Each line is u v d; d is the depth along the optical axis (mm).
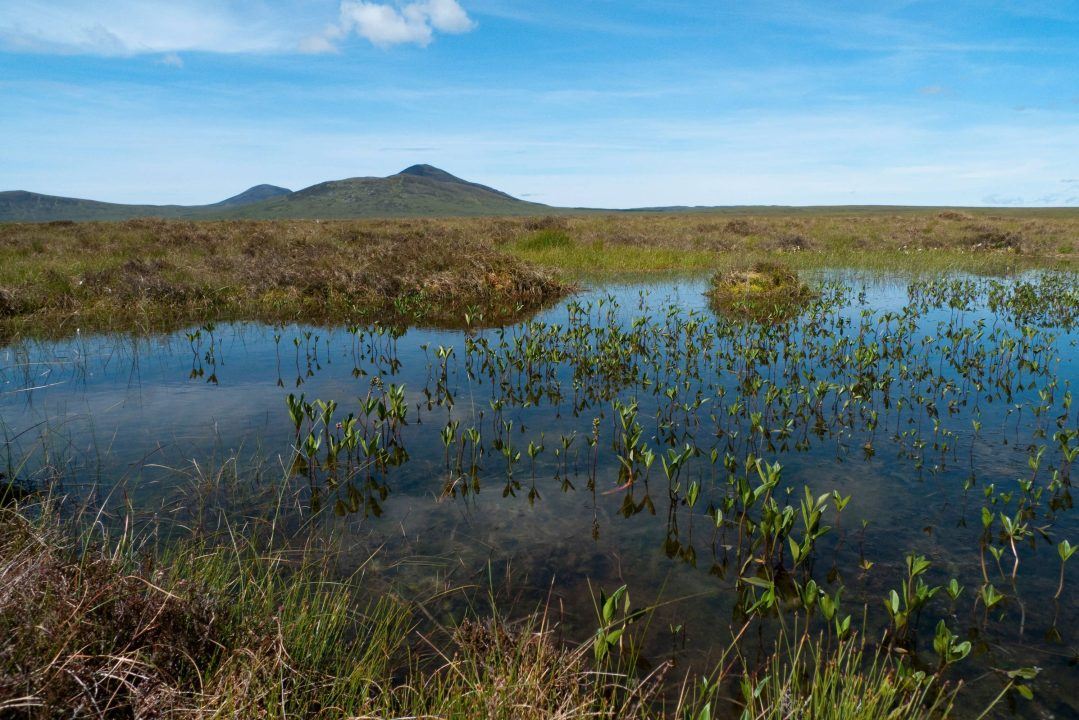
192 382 6836
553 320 10977
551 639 2818
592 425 5660
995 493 4160
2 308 10117
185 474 4414
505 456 4949
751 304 11977
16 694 1821
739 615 3021
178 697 2100
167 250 19422
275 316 11188
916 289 13664
